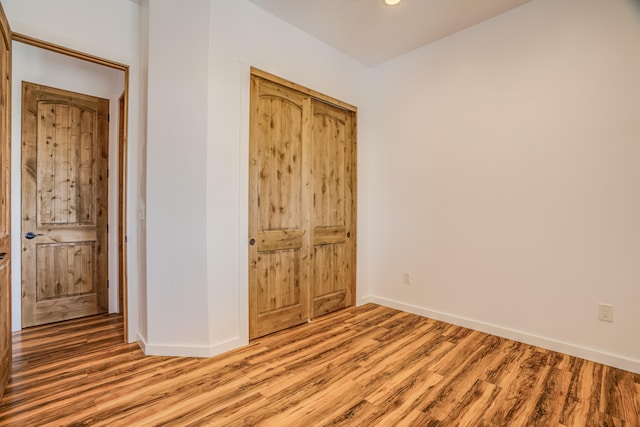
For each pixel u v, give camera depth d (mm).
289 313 2959
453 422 1645
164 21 2307
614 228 2221
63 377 2041
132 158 2598
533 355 2387
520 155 2631
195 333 2359
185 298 2354
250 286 2639
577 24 2357
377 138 3697
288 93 2945
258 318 2713
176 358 2318
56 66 3031
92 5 2410
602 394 1887
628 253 2170
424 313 3273
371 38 3137
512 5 2611
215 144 2396
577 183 2363
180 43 2322
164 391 1896
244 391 1904
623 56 2186
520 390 1930
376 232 3719
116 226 3352
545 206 2508
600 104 2270
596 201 2287
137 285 2617
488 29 2809
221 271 2439
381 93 3654
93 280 3266
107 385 1953
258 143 2709
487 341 2643
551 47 2473
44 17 2213
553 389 1940
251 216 2643
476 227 2895
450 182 3070
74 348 2475
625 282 2182
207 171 2350
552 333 2475
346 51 3393
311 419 1659
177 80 2322
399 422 1643
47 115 2990
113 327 2926
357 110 3627
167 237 2338
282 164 2904
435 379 2049
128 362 2250
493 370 2166
